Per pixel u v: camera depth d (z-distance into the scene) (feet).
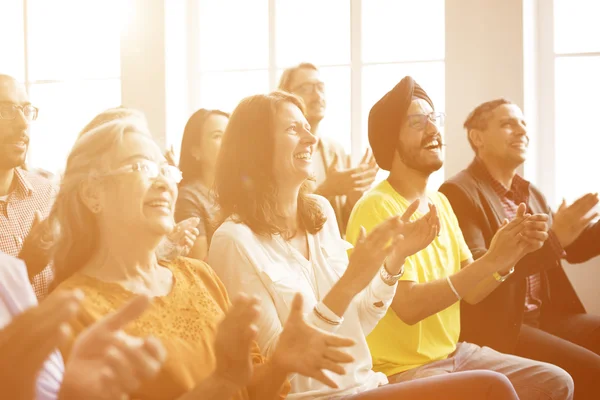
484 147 10.32
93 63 16.51
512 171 10.41
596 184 13.53
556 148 13.65
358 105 14.56
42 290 6.37
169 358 4.44
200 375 4.55
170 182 4.76
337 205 9.87
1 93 7.24
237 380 3.97
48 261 5.61
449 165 13.46
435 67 13.97
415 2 14.06
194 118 10.34
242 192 6.09
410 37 14.14
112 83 16.38
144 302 2.68
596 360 8.69
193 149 10.24
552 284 10.27
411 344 7.20
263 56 15.40
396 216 5.28
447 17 13.42
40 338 2.62
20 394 2.62
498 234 6.83
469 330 8.50
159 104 15.56
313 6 14.90
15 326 2.63
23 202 7.34
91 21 16.48
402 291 7.00
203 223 9.46
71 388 2.52
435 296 6.88
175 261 5.19
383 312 6.13
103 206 4.61
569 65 13.53
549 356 8.95
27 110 7.42
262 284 5.76
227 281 5.80
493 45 13.16
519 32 13.05
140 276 4.74
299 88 11.37
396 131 7.84
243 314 3.90
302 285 5.89
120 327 2.67
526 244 6.77
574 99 13.55
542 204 10.86
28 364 2.63
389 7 14.25
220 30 15.74
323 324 5.26
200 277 5.21
